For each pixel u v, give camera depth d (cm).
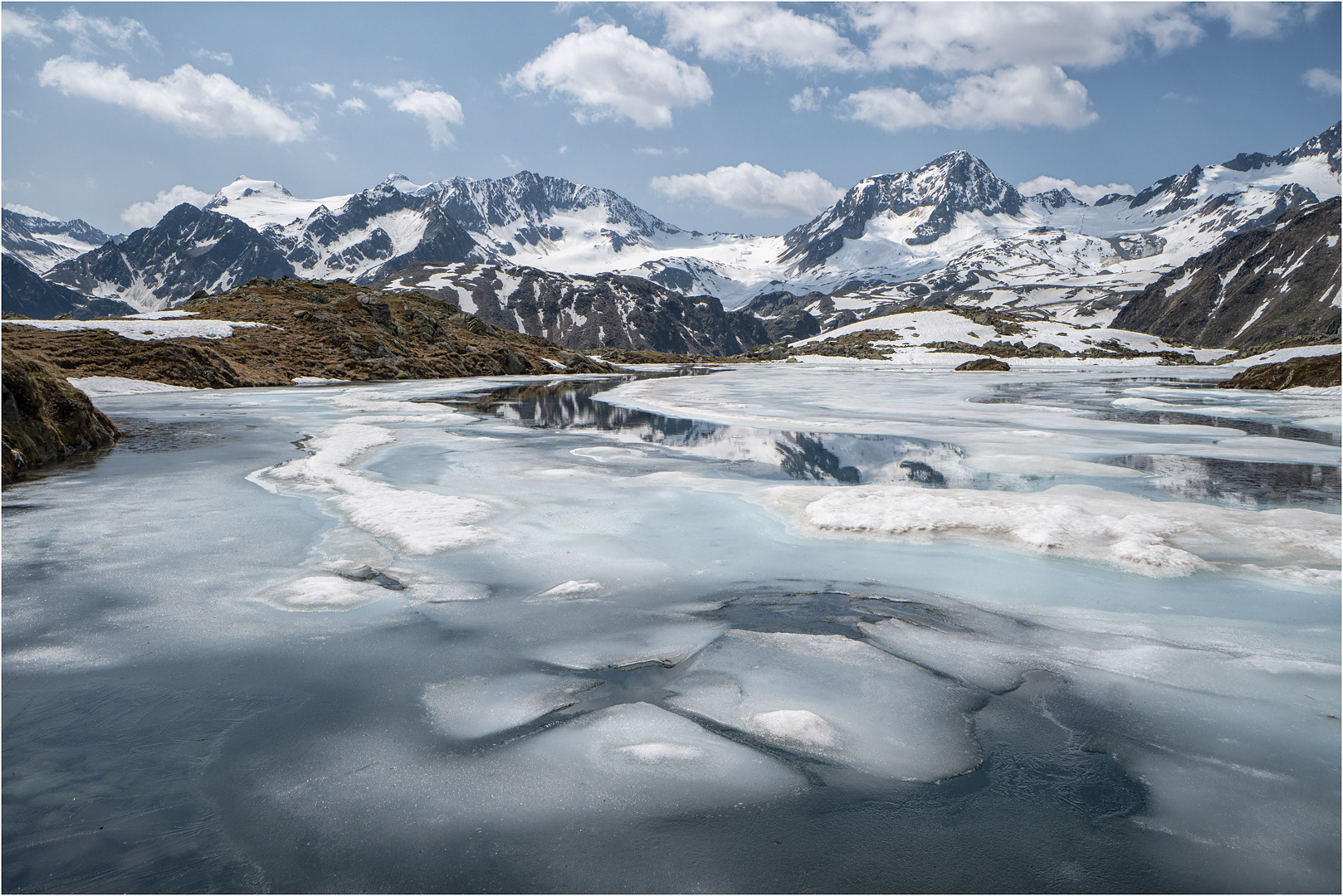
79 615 781
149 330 5800
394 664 679
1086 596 848
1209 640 727
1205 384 5738
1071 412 3147
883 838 444
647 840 443
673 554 1007
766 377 7075
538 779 506
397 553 1004
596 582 899
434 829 452
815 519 1162
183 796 484
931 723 581
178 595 841
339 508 1245
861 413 3100
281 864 419
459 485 1451
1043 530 1083
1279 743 548
